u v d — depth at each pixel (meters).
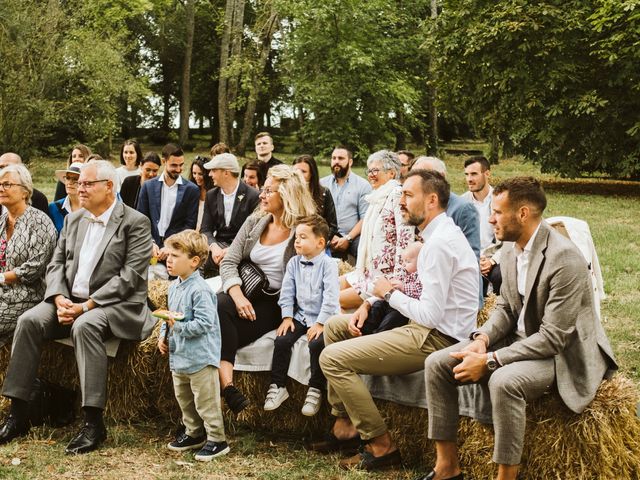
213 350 4.29
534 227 3.74
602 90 16.64
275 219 5.04
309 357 4.50
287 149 33.97
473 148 33.19
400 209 4.57
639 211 13.61
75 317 4.68
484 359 3.62
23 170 5.16
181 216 7.21
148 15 36.00
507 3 16.47
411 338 4.07
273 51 35.88
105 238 4.89
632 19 14.74
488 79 17.19
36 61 20.03
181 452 4.41
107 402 4.93
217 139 38.50
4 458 4.24
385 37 24.80
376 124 24.03
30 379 4.62
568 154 17.77
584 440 3.58
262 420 4.73
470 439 3.95
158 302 5.46
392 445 4.18
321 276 4.66
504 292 3.97
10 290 5.00
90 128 22.62
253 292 4.79
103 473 4.03
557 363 3.62
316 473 4.09
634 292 7.78
